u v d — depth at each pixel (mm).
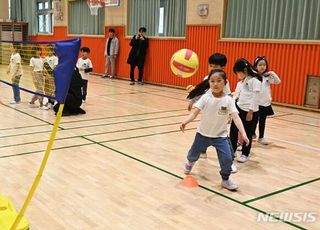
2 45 8094
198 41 10484
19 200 3248
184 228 2840
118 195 3414
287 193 3594
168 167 4223
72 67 2090
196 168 4230
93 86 11344
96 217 2973
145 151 4812
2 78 8547
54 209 3094
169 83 11609
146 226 2850
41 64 4742
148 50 12172
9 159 4344
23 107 7664
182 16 11117
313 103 8234
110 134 5648
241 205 3285
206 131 3631
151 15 12102
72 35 15953
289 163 4539
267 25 8953
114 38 13359
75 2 15547
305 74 8266
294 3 8398
